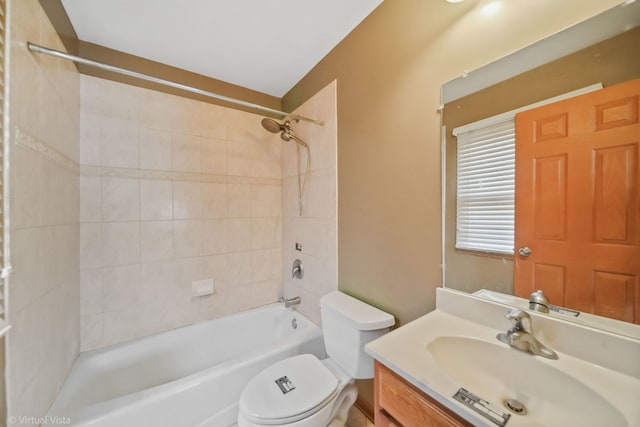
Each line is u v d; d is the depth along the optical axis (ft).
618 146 2.07
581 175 2.26
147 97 5.47
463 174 3.09
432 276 3.42
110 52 5.08
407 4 3.67
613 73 2.09
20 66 2.83
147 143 5.48
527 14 2.55
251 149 6.89
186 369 5.65
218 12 4.19
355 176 4.68
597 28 2.16
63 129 4.03
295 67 5.83
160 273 5.67
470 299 2.98
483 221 2.92
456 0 2.98
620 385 1.94
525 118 2.58
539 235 2.51
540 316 2.46
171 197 5.78
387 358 2.33
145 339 5.36
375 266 4.29
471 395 1.89
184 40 4.89
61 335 3.94
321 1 3.99
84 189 4.84
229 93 6.52
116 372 4.86
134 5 4.02
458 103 3.10
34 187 3.12
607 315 2.15
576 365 2.17
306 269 6.19
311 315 6.02
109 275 5.12
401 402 2.29
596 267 2.20
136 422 3.40
